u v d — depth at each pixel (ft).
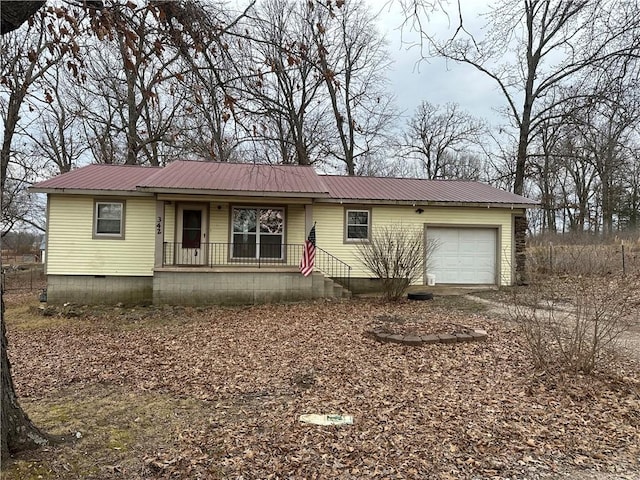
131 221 41.11
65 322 32.89
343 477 9.93
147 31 12.94
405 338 22.59
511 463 10.53
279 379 17.58
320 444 11.62
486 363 18.94
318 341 23.97
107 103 62.75
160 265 38.60
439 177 112.47
